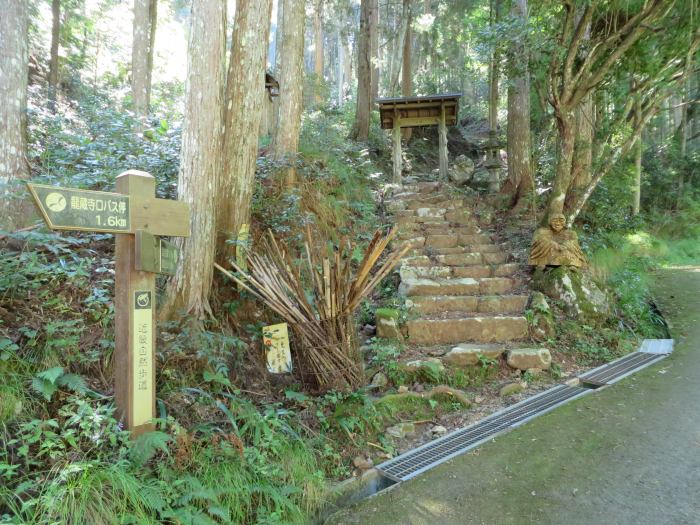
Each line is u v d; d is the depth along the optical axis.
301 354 3.57
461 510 2.45
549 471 2.74
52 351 2.58
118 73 14.23
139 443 2.19
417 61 19.95
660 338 5.03
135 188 2.24
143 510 2.06
